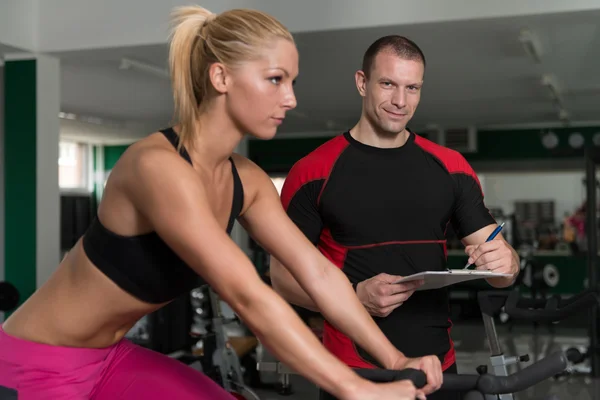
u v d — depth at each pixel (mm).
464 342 7430
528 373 1098
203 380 1316
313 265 1375
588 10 4867
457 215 2145
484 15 5055
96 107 9891
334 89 8719
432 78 8031
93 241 1229
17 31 5891
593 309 5332
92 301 1243
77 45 6000
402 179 2037
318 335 4285
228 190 1311
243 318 1066
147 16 5789
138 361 1330
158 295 1254
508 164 12609
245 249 12477
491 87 8656
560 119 11664
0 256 6402
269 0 5512
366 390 1001
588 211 5465
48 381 1261
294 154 13648
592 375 5395
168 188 1080
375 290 1838
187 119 1195
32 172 6121
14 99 6180
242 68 1134
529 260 8719
